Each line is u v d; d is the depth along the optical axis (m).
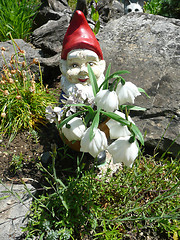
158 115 0.62
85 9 0.89
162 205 0.47
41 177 0.54
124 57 0.73
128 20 0.86
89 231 0.45
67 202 0.43
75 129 0.38
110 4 1.09
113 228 0.42
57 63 0.78
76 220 0.44
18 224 0.43
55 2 1.00
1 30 0.90
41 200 0.46
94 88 0.43
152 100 0.63
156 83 0.66
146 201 0.48
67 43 0.50
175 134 0.58
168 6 1.27
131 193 0.45
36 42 0.86
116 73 0.36
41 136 0.63
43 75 0.78
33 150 0.60
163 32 0.79
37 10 0.98
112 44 0.78
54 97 0.73
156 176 0.51
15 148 0.60
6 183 0.52
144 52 0.74
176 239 0.44
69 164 0.56
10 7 0.92
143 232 0.46
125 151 0.33
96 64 0.51
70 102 0.38
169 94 0.64
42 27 0.87
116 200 0.48
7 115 0.64
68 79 0.52
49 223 0.41
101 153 0.54
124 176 0.49
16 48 0.80
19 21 0.92
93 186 0.45
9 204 0.46
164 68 0.69
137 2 1.15
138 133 0.35
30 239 0.42
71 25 0.50
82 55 0.49
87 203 0.44
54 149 0.36
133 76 0.68
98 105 0.34
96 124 0.33
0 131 0.64
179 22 0.82
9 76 0.65
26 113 0.65
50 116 0.38
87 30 0.50
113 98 0.33
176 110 0.61
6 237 0.41
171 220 0.47
